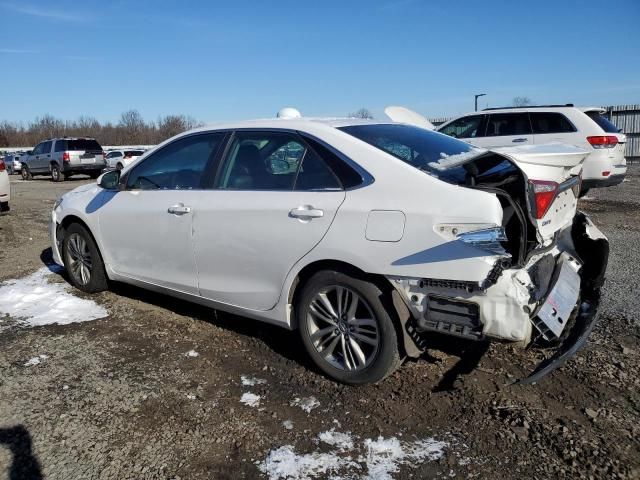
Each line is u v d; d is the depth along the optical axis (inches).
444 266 109.3
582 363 137.8
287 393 127.3
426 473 98.1
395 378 132.5
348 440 108.3
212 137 158.1
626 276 210.8
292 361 144.0
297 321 137.8
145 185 174.1
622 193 482.0
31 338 161.8
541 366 109.8
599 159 371.9
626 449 103.2
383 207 118.0
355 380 127.4
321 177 130.7
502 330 108.1
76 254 203.8
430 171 119.6
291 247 131.5
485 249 105.4
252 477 97.8
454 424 112.7
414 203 114.7
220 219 145.8
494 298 107.7
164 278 167.5
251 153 146.8
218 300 153.2
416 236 112.7
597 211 378.6
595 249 142.3
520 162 114.0
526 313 107.5
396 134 142.0
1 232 340.8
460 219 108.3
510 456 102.0
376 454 103.7
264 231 136.4
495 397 122.1
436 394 124.6
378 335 123.0
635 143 861.2
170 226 159.8
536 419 113.2
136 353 150.3
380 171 122.3
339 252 123.0
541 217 115.3
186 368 140.8
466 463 100.4
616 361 138.4
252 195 141.0
